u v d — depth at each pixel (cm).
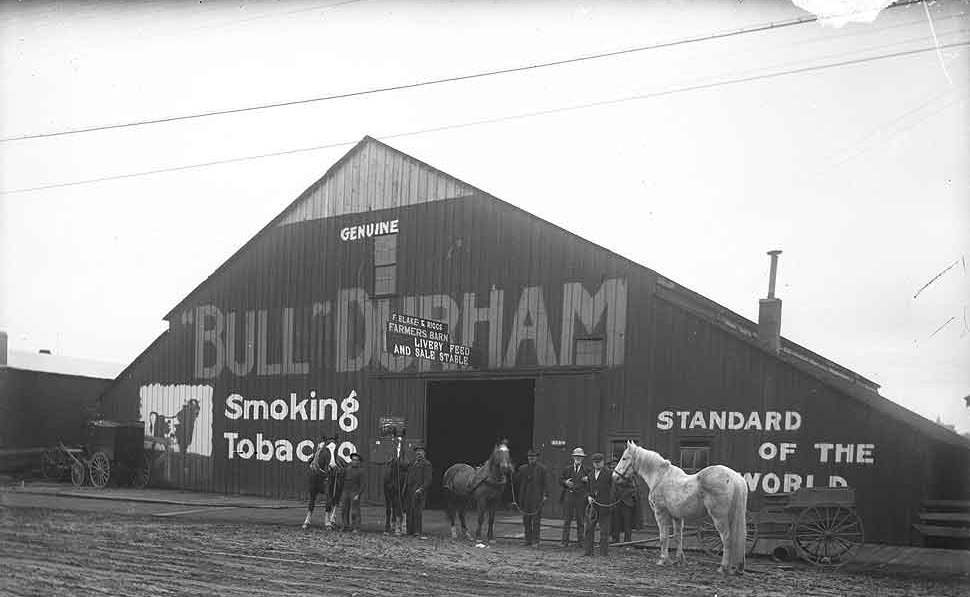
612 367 2158
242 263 3070
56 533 1792
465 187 2516
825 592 1198
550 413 2245
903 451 1742
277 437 2877
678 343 2055
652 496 1484
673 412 2039
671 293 2134
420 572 1300
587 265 2239
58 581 1173
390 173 2705
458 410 2878
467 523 2188
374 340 2664
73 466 3375
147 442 3278
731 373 1966
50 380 3888
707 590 1187
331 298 2800
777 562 1511
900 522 1727
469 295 2462
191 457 3127
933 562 1495
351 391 2695
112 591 1098
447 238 2538
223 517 2228
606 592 1150
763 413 1912
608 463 1614
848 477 1794
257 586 1147
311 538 1767
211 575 1239
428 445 2712
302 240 2912
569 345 2245
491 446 2975
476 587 1172
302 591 1111
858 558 1544
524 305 2347
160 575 1236
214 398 3086
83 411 3675
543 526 2070
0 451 3703
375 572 1292
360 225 2759
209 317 3145
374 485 2572
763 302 2088
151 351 3316
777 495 1542
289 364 2878
